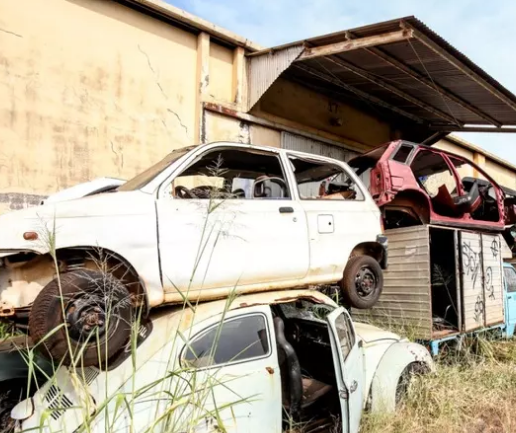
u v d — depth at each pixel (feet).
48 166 21.03
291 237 14.06
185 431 8.14
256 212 13.44
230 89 28.50
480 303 21.48
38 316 9.29
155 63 25.03
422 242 19.17
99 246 10.53
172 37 25.82
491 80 28.53
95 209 10.76
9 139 20.03
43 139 20.97
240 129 28.55
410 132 43.32
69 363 9.27
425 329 18.56
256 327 10.41
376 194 20.33
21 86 20.49
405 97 33.50
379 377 13.46
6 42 20.18
